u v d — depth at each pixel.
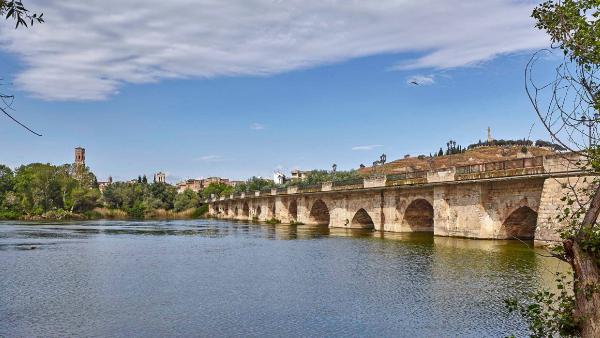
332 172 125.25
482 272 27.31
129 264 34.28
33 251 43.00
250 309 20.69
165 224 95.19
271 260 35.41
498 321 18.17
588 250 9.27
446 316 18.98
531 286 23.39
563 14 10.40
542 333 10.61
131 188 156.25
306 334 17.20
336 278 27.31
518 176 36.56
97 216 137.50
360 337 16.81
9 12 7.38
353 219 66.12
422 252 36.53
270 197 98.62
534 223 41.38
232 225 88.69
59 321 19.23
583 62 9.92
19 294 24.17
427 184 48.59
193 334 17.38
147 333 17.58
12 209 125.31
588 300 8.88
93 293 24.28
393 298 22.09
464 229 44.19
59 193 133.50
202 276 28.88
